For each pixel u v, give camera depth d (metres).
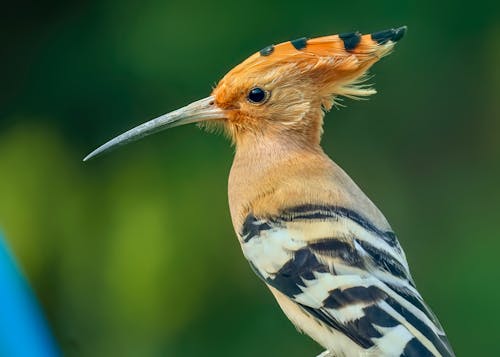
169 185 12.66
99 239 12.71
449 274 13.23
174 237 12.62
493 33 13.16
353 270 7.45
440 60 13.30
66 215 12.73
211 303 12.70
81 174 12.80
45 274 12.62
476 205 13.62
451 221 13.56
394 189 13.50
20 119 12.96
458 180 13.65
